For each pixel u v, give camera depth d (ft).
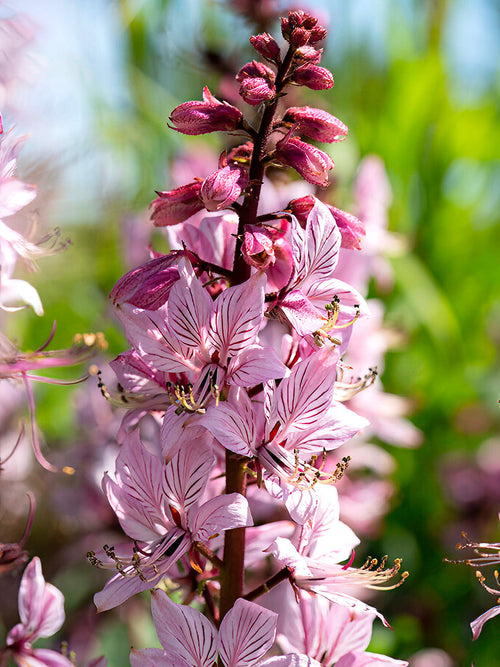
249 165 1.36
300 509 1.30
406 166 2.74
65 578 1.92
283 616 1.41
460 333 2.73
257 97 1.30
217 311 1.31
